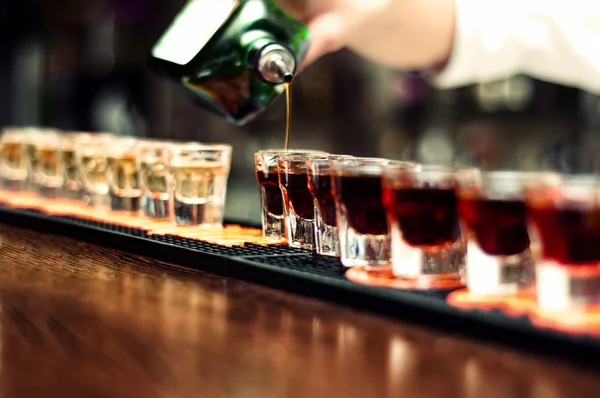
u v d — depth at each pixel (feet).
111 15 6.77
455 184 2.04
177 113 6.89
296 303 2.02
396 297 1.90
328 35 2.98
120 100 7.07
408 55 3.60
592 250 1.78
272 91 2.72
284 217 2.56
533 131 5.94
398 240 2.07
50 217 3.03
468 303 1.86
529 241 1.93
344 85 6.46
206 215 2.81
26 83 7.50
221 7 2.70
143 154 2.95
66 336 1.81
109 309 1.97
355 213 2.19
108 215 3.10
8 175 3.81
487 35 3.53
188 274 2.31
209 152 2.78
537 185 1.81
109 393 1.56
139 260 2.49
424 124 6.33
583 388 1.56
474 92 6.00
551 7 3.50
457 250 2.06
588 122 5.73
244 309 1.98
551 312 1.80
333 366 1.66
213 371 1.64
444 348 1.74
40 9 6.86
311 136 6.62
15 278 2.25
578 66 3.49
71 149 3.45
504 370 1.63
